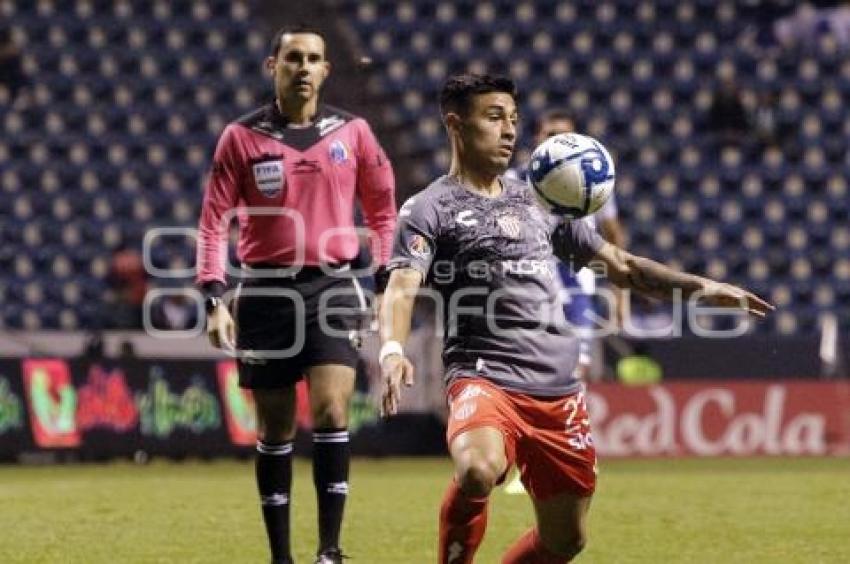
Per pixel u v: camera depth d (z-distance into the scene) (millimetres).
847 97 100312
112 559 32188
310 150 31125
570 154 23828
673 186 95250
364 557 32656
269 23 99000
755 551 33719
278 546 31125
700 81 100000
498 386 23609
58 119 95125
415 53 99312
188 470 61000
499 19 101250
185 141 94562
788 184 96125
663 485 49781
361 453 67188
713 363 69875
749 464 64188
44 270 88125
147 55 98000
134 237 90000
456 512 23484
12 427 64500
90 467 63000
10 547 33938
